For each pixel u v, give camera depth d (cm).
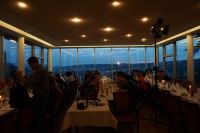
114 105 431
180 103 361
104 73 1332
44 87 388
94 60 1345
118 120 396
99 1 457
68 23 654
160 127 509
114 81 862
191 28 773
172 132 429
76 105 392
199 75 879
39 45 1176
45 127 393
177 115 377
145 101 773
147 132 471
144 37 945
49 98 426
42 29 742
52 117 446
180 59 1052
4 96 474
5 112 344
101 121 348
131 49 1345
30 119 308
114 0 453
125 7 502
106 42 1116
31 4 467
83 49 1342
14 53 868
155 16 588
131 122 397
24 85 385
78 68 1343
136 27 723
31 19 599
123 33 837
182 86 662
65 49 1338
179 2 473
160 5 492
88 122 348
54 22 639
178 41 1075
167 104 426
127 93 441
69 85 670
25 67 936
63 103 585
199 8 520
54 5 477
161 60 1280
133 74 1002
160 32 541
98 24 672
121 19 614
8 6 479
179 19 628
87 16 576
